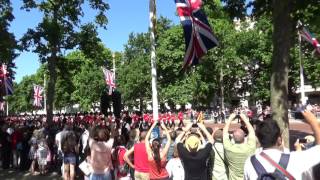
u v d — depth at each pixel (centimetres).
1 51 2512
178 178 934
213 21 5806
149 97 7200
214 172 806
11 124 2589
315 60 5094
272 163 454
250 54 5738
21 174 1853
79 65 2841
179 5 1379
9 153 2052
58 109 9569
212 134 846
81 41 2664
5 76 3628
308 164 448
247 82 6362
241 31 5844
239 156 679
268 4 1466
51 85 2681
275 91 1149
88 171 1033
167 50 6397
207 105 6669
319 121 455
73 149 1384
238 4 1488
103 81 7781
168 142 912
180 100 6294
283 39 1154
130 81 7100
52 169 1933
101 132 937
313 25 1538
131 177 1121
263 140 472
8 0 2466
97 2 2631
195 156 773
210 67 6138
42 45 2600
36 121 3064
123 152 1051
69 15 2628
